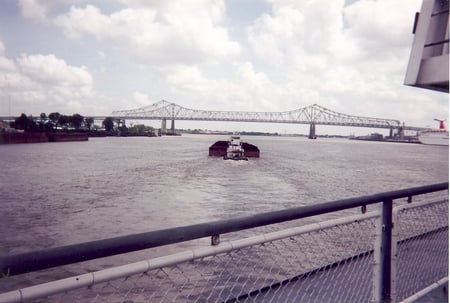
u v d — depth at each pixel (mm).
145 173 46906
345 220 1920
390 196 2068
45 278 11398
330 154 104688
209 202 28344
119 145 115625
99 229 19766
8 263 991
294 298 2090
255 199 30109
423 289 2281
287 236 1674
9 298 1008
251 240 1553
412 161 85625
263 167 58188
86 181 39156
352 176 49094
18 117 114562
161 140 178875
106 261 13086
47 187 34906
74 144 110750
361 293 2246
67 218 22125
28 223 20703
